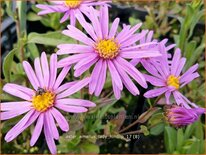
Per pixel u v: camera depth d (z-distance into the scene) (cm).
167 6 24
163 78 13
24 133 19
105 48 11
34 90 12
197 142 16
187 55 20
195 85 21
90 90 11
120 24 25
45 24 23
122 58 12
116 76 11
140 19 25
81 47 11
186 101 13
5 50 22
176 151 18
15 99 16
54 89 12
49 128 11
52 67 12
